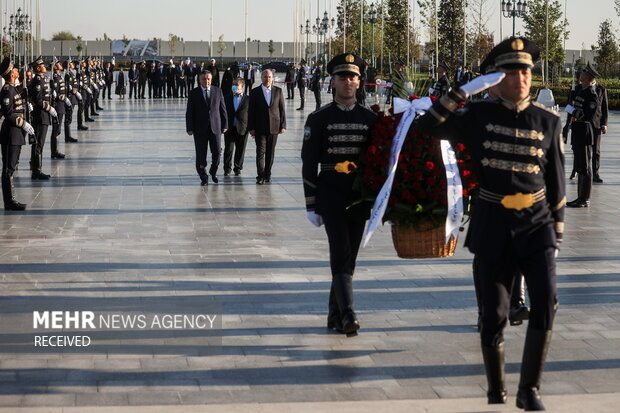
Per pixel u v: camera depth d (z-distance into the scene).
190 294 8.84
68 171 18.58
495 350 5.86
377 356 7.03
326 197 7.40
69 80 24.48
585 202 14.53
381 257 10.59
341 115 7.41
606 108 17.12
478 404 6.02
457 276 9.68
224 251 10.89
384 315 8.19
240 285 9.22
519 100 5.89
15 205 13.77
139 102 46.78
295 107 42.28
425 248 7.13
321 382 6.44
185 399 6.07
